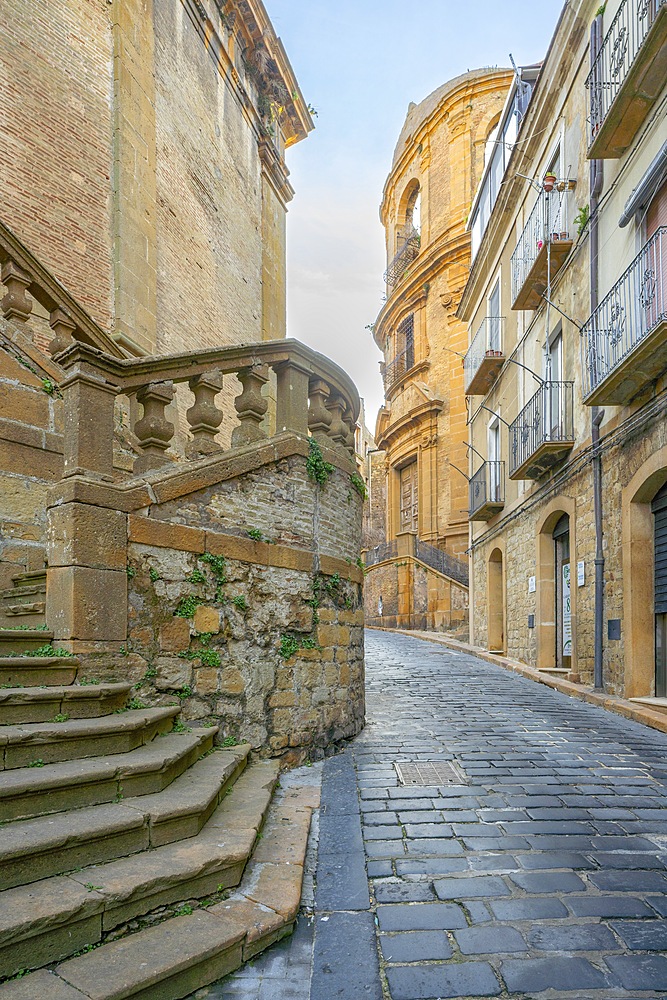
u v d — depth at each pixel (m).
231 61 13.92
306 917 2.91
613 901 3.04
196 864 2.72
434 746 6.11
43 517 5.54
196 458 4.94
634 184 8.78
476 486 18.73
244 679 4.91
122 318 9.30
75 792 2.84
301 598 5.60
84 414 3.95
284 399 5.80
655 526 8.60
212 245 12.75
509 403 15.95
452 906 3.00
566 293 11.70
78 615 3.70
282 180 16.25
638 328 8.27
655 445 8.03
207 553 4.67
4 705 3.07
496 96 25.11
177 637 4.39
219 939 2.44
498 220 16.33
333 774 5.11
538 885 3.21
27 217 8.27
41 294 5.82
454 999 2.32
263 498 5.30
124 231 9.51
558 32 11.58
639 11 8.14
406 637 21.17
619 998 2.33
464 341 24.83
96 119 9.41
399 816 4.17
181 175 11.57
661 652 8.41
